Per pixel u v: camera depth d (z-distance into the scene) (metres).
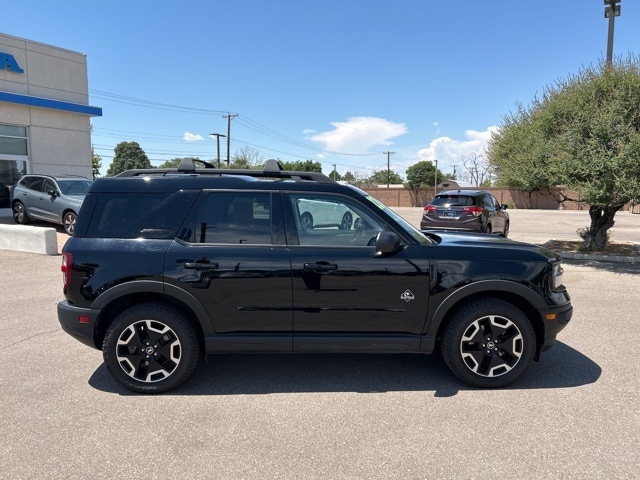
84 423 3.37
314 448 3.04
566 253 10.91
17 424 3.35
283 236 3.91
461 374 3.93
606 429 3.26
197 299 3.79
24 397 3.79
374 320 3.87
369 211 4.00
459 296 3.84
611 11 12.77
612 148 9.16
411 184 64.25
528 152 10.99
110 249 3.82
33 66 17.75
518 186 12.20
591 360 4.57
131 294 3.93
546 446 3.04
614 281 8.33
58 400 3.74
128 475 2.76
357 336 3.88
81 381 4.11
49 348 4.91
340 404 3.67
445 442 3.10
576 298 7.11
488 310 3.86
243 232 3.92
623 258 10.32
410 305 3.86
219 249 3.84
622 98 9.52
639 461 2.88
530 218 27.36
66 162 19.05
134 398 3.79
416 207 49.81
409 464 2.86
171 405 3.66
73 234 3.93
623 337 5.27
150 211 3.95
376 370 4.36
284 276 3.79
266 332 3.87
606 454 2.96
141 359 3.85
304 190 4.02
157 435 3.21
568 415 3.46
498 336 3.92
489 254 3.94
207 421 3.41
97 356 4.71
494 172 15.91
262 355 4.75
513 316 3.86
